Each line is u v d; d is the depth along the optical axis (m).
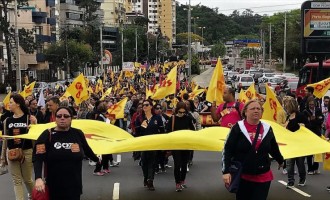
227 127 10.56
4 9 56.22
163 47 135.62
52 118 11.95
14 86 58.25
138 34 113.38
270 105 12.69
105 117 14.23
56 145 6.51
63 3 108.25
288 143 9.33
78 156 6.56
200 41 167.75
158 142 8.89
